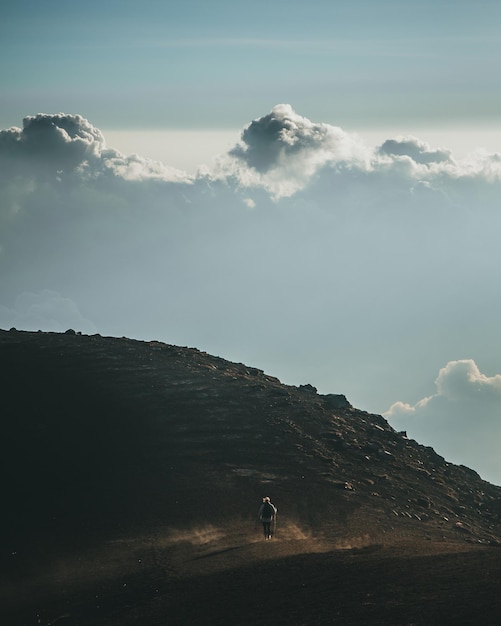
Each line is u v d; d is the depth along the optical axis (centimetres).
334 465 5797
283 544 4162
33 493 5072
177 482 5219
